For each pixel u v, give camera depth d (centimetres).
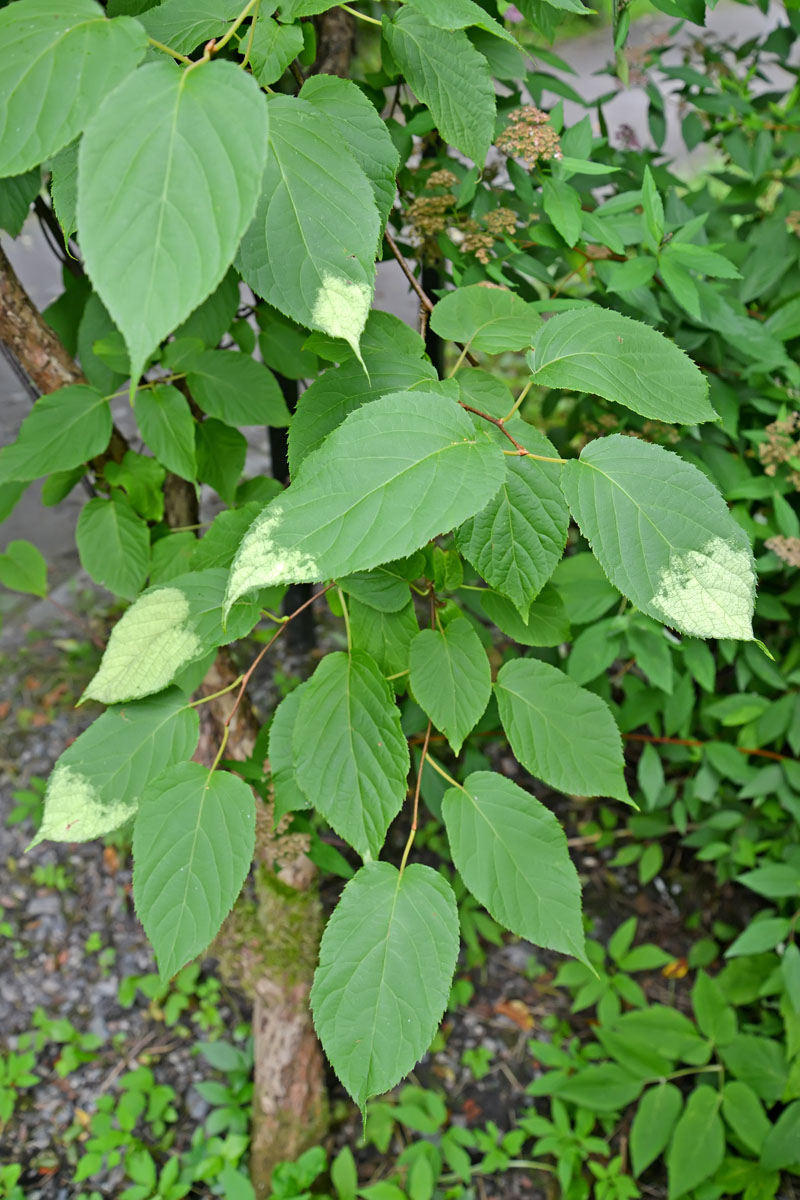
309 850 84
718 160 227
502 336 57
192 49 50
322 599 157
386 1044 51
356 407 54
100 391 72
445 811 57
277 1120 108
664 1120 104
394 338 57
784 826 116
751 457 104
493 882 55
